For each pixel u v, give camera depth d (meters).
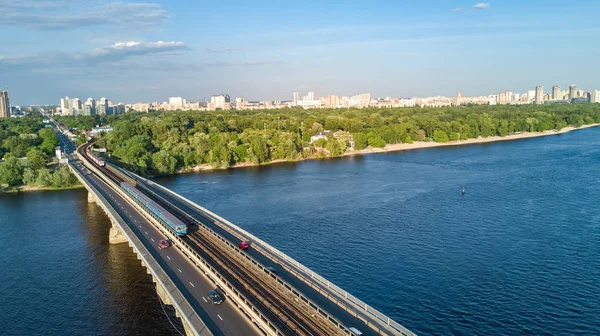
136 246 118.12
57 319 105.06
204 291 90.81
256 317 75.69
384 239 143.62
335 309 78.75
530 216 164.12
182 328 100.19
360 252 133.12
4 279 127.50
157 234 131.00
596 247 132.62
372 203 189.62
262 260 105.50
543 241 138.38
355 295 106.56
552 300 103.12
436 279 114.12
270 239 145.88
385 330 70.50
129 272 130.62
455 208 177.62
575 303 101.75
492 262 123.69
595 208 172.50
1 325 103.19
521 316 96.88
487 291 107.50
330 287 86.44
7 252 149.25
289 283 91.19
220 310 82.62
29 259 142.38
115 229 155.38
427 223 159.12
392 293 107.38
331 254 132.00
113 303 111.88
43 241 159.50
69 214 196.88
